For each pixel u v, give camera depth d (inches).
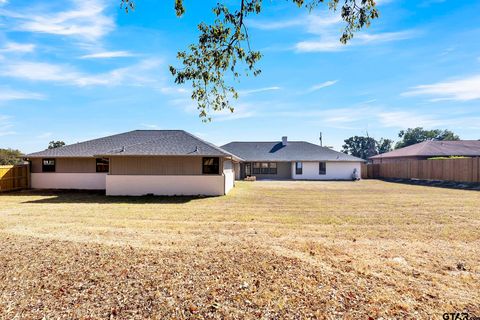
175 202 552.7
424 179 1059.9
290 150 1373.0
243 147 1412.4
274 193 713.6
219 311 137.1
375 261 214.8
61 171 794.2
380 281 175.3
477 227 336.5
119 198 610.5
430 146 1501.0
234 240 273.3
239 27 212.2
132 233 299.6
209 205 514.0
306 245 256.4
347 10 202.8
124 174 657.0
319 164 1269.7
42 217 393.4
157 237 282.8
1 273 177.0
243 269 187.2
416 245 261.3
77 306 140.3
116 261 200.5
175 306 141.2
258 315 133.6
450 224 354.0
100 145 841.5
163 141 722.2
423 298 153.3
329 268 195.2
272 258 209.8
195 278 172.7
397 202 549.6
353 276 181.6
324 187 884.0
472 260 219.8
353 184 997.8
